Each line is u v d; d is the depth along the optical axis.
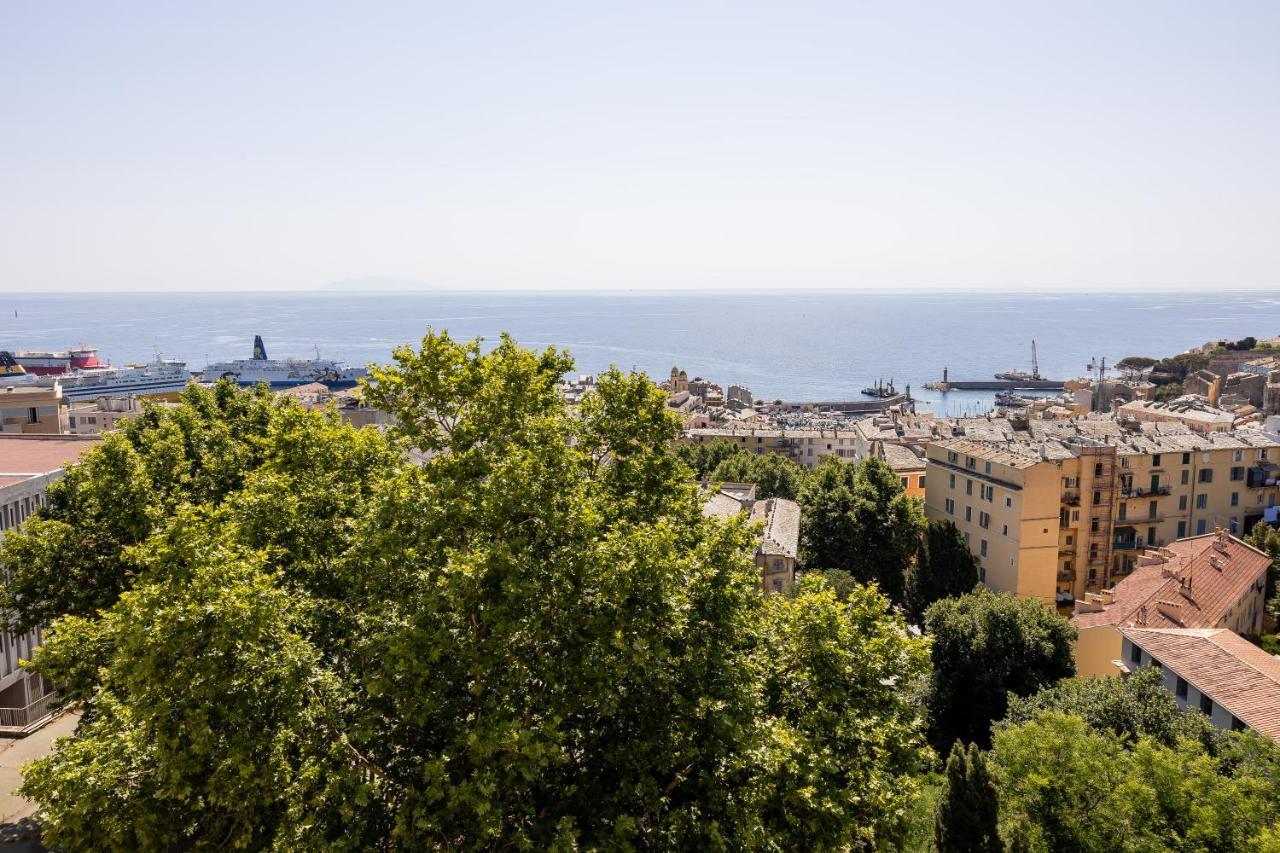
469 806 26.33
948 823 34.19
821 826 29.12
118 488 40.22
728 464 118.56
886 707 33.81
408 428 39.72
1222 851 35.69
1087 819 38.38
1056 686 59.78
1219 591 70.19
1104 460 90.75
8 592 39.72
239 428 55.97
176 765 25.31
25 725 47.62
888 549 93.19
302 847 25.14
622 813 27.64
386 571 30.45
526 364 39.41
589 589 29.92
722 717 28.42
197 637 25.88
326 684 27.86
